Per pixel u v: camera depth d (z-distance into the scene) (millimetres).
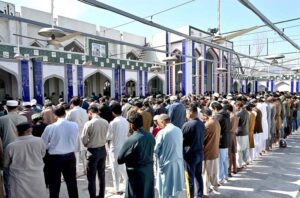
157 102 6434
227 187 4145
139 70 19812
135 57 24922
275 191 3982
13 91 15023
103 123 3557
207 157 3852
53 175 3213
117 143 3889
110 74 17828
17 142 2713
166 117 3172
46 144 3184
